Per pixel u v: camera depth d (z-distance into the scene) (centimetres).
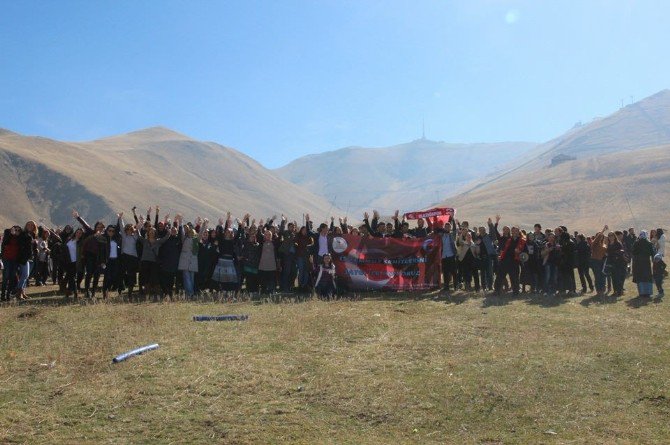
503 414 867
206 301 1666
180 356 1086
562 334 1273
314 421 841
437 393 933
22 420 830
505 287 1992
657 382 977
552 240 1870
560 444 773
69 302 1666
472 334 1263
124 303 1639
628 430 810
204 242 1930
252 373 1002
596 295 1884
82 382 964
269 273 1881
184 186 18925
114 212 13012
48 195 13362
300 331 1265
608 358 1099
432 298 1755
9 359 1075
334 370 1023
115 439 780
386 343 1184
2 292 1745
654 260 1877
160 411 861
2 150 14225
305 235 1930
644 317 1473
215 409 870
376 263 1939
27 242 1772
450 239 1912
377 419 853
